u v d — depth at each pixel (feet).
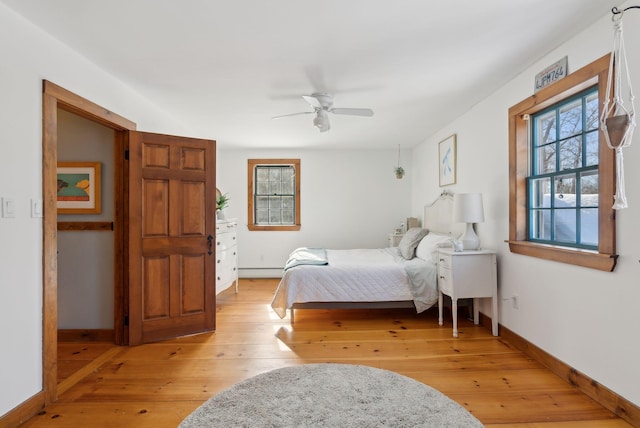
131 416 6.49
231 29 6.89
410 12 6.33
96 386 7.61
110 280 10.34
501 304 10.43
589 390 7.00
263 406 5.52
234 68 8.74
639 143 5.93
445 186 14.90
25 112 6.49
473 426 4.99
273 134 16.17
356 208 20.21
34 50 6.68
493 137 10.74
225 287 14.92
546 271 8.31
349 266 12.21
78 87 7.91
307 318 12.59
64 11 6.22
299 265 12.44
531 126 9.40
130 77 9.28
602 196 6.61
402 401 5.69
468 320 12.28
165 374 8.16
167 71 8.91
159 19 6.51
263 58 8.20
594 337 6.88
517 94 9.40
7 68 6.12
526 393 7.18
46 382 6.84
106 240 10.34
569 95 7.88
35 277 6.68
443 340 10.23
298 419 5.14
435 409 5.45
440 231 15.05
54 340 7.09
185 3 6.01
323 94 10.43
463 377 7.88
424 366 8.46
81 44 7.45
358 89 10.32
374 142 18.29
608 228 6.47
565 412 6.49
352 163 20.15
